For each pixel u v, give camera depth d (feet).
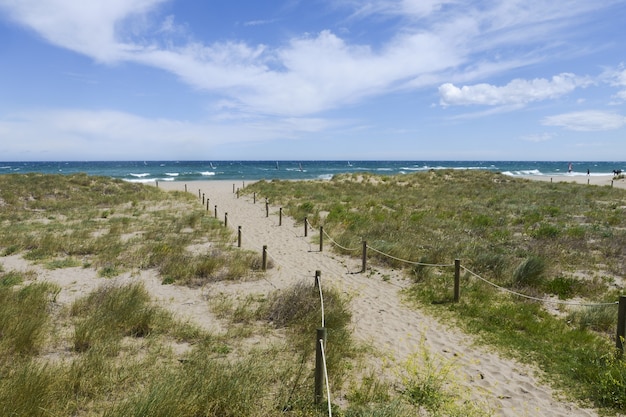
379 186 125.08
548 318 26.25
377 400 16.40
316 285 27.89
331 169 335.06
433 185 129.70
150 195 105.50
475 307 28.22
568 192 108.78
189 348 21.12
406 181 136.67
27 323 21.18
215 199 103.30
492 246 44.93
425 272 35.86
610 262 38.88
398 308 28.91
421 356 21.26
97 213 75.36
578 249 44.42
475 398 17.22
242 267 37.45
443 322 26.16
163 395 14.33
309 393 16.58
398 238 48.47
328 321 24.27
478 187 122.93
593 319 25.34
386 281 35.60
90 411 14.61
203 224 62.90
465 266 37.63
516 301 29.84
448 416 15.61
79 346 20.45
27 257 42.75
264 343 22.06
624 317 20.56
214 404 14.94
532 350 21.99
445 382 18.38
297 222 65.77
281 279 36.04
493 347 22.47
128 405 14.10
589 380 18.57
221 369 17.22
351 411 15.30
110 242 48.78
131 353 19.95
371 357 20.94
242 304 28.71
